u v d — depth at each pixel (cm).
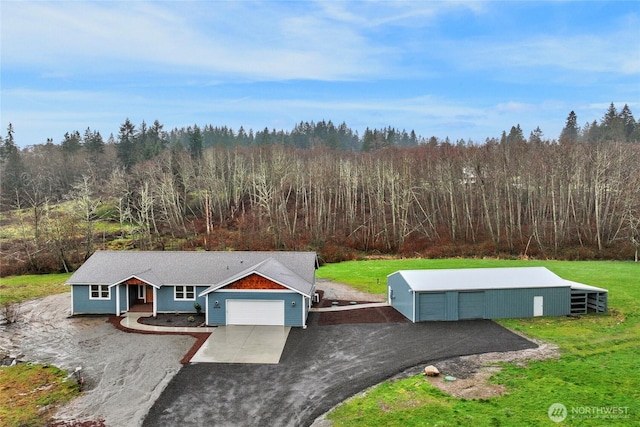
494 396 1518
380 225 5631
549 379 1644
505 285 2497
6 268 4388
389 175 5900
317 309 2738
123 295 2716
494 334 2200
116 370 1862
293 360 1914
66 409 1538
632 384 1581
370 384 1664
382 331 2286
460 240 5244
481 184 5488
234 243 5212
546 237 5038
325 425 1382
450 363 1841
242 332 2306
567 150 5647
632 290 3003
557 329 2261
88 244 4797
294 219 5712
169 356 1994
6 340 2281
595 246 4750
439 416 1391
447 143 7606
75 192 6306
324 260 4678
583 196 5425
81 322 2572
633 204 4744
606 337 2120
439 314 2450
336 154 8806
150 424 1417
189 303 2703
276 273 2516
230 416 1453
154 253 2972
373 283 3484
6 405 1585
